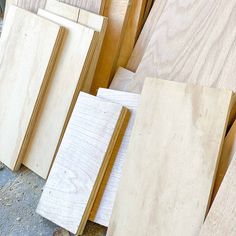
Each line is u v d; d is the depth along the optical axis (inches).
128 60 68.0
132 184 51.1
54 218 57.6
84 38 61.5
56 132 63.6
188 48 56.0
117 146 56.7
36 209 60.1
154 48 60.8
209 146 45.1
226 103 45.1
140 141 51.8
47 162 64.6
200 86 48.1
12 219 59.3
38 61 64.9
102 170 55.6
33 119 65.9
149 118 51.8
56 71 64.6
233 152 45.5
